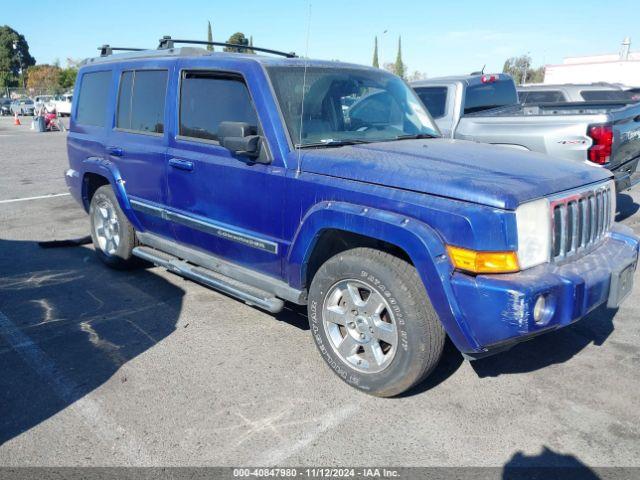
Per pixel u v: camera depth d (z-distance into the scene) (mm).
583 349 3949
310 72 4055
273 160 3662
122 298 4945
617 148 6445
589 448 2855
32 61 99562
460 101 7711
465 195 2877
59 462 2756
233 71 3977
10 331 4258
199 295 5023
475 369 3662
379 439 2938
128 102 5059
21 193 10219
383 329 3225
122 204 5082
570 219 3178
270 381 3523
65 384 3492
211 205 4145
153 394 3373
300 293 3672
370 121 4211
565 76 35844
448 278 2857
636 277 5465
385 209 3102
